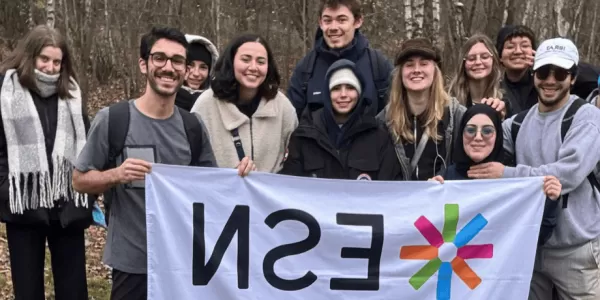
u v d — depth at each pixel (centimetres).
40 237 493
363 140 470
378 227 454
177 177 431
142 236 428
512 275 452
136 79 1938
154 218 425
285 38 2158
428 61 469
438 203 455
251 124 483
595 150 438
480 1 1762
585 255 454
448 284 457
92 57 1992
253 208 448
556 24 1619
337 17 541
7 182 475
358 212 455
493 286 452
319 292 454
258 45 478
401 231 455
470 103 561
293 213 451
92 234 903
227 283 444
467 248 455
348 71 467
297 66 565
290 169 471
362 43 548
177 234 434
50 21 1402
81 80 1652
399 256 457
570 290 465
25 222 479
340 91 462
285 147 499
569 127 445
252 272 448
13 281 489
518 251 450
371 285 455
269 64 487
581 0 1881
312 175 468
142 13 1956
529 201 448
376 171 467
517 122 478
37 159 475
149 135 421
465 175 466
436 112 473
